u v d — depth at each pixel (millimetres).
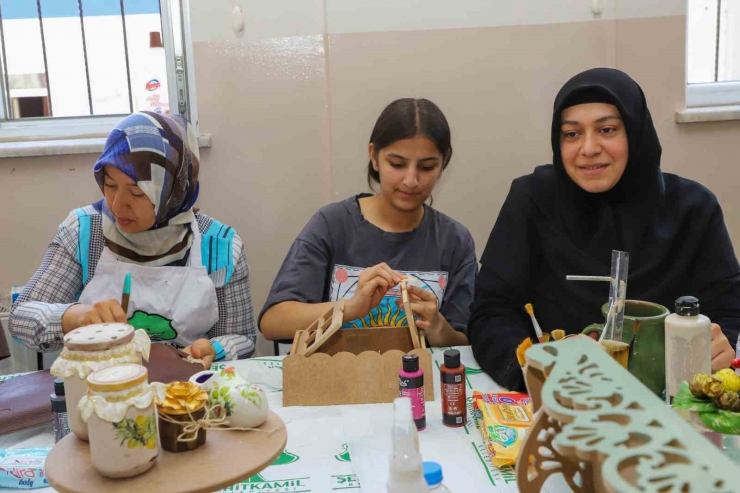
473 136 2215
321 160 2191
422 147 1544
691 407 833
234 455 812
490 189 2244
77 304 1517
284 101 2158
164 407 814
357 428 1058
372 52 2146
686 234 1437
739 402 817
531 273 1489
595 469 615
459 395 1064
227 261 1695
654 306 1121
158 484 744
